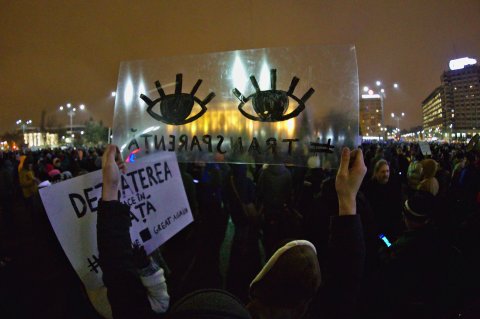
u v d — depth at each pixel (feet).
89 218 6.69
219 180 18.75
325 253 12.53
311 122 10.05
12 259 20.84
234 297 3.37
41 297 15.62
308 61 10.05
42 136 337.93
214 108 10.73
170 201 8.27
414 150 50.31
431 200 8.07
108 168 5.35
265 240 17.06
